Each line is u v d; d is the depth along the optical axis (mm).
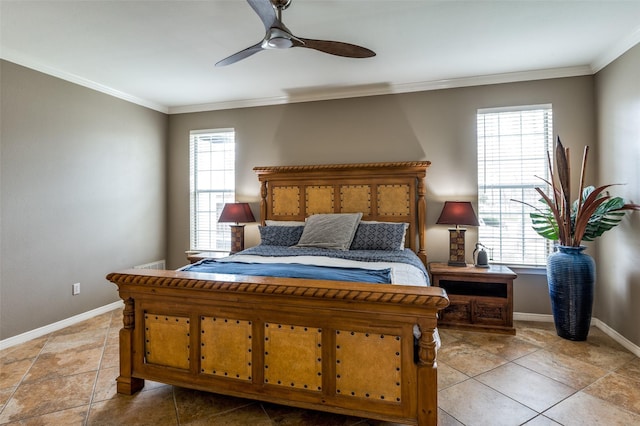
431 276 3346
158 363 2020
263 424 1805
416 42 2688
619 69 2775
